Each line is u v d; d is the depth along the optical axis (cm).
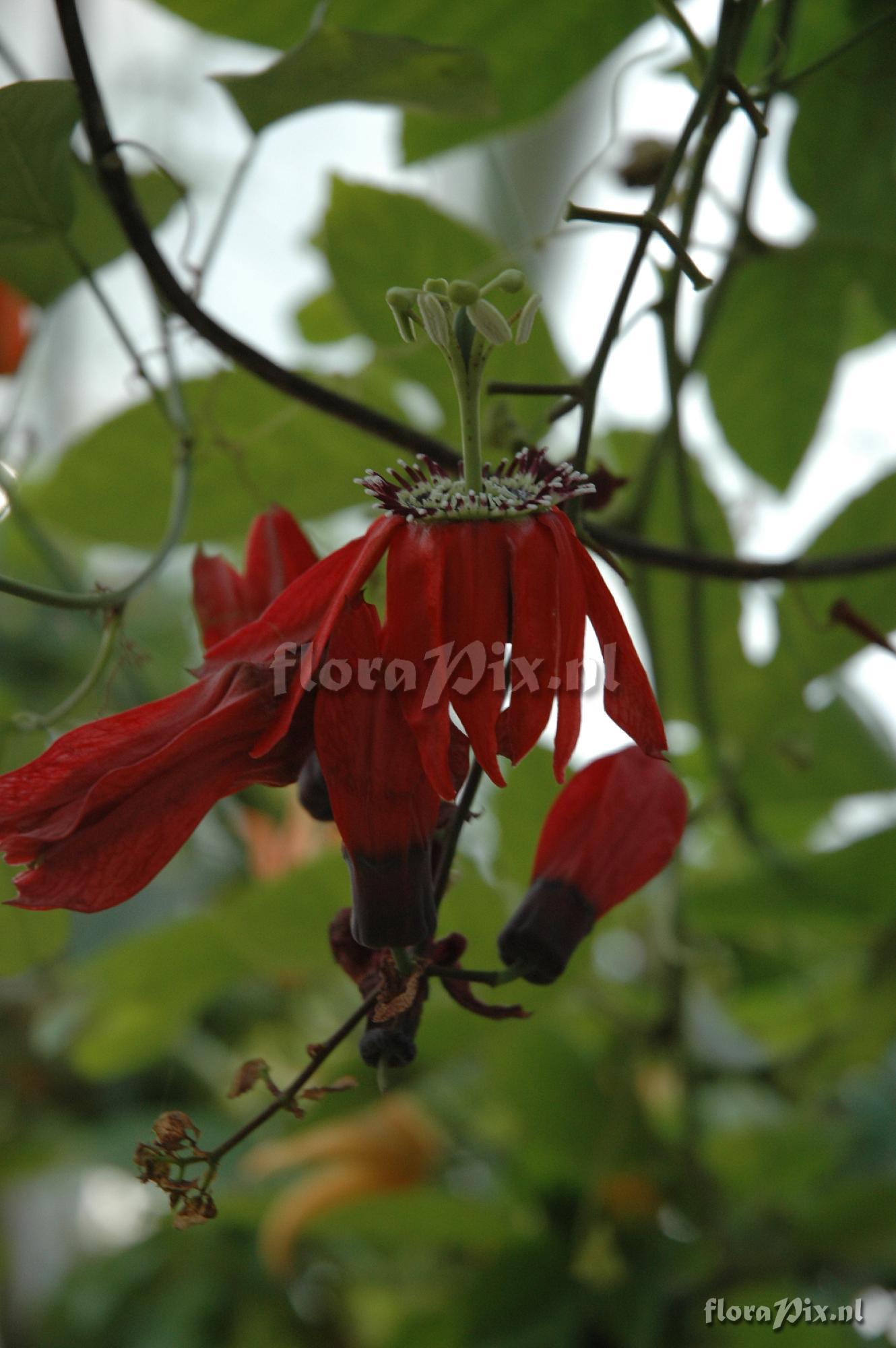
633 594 69
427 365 67
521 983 69
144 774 49
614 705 50
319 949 72
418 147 71
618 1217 76
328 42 57
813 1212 73
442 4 66
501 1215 78
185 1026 97
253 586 56
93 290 59
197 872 107
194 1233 101
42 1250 131
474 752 49
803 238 68
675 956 77
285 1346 101
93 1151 99
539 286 112
